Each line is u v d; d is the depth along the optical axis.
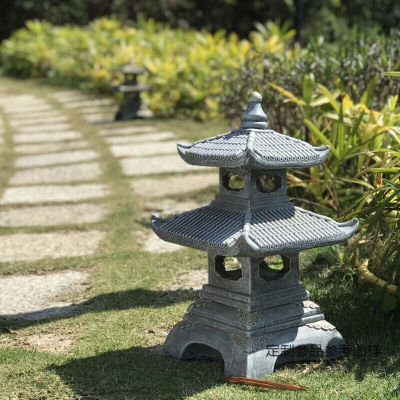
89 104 14.92
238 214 3.06
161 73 12.98
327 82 6.33
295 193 5.83
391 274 3.73
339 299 3.97
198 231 3.06
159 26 18.48
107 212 6.63
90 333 3.70
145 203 6.89
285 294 3.17
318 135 5.04
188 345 3.28
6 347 3.54
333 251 4.74
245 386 2.96
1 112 14.30
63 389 2.99
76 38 18.64
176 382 3.02
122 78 14.70
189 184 7.70
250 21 22.91
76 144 10.50
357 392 2.85
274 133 3.16
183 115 12.65
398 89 6.14
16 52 20.48
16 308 4.23
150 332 3.70
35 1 25.17
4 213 6.77
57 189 7.72
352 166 5.61
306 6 20.97
